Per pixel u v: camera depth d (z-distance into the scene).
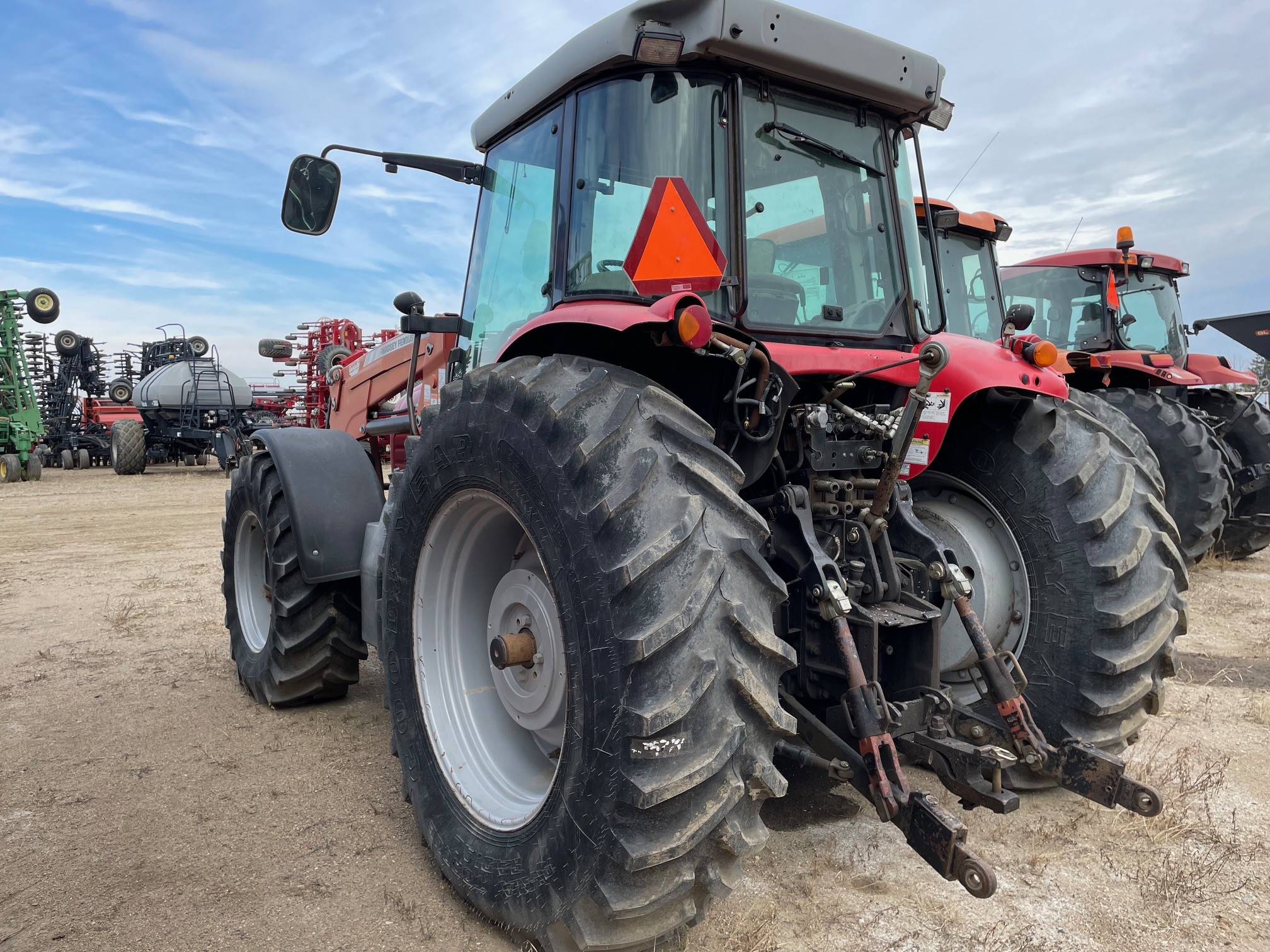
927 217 2.86
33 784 2.95
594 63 2.35
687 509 1.79
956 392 2.62
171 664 4.42
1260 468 7.23
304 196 3.10
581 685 1.85
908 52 2.55
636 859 1.69
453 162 3.27
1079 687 2.62
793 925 2.12
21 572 6.98
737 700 1.76
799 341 2.48
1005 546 2.83
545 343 2.41
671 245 2.00
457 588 2.59
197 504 12.28
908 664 2.36
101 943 2.04
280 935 2.09
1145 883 2.32
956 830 1.84
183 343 19.23
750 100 2.42
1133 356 6.84
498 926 2.13
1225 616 5.50
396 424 4.31
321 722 3.59
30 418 16.55
